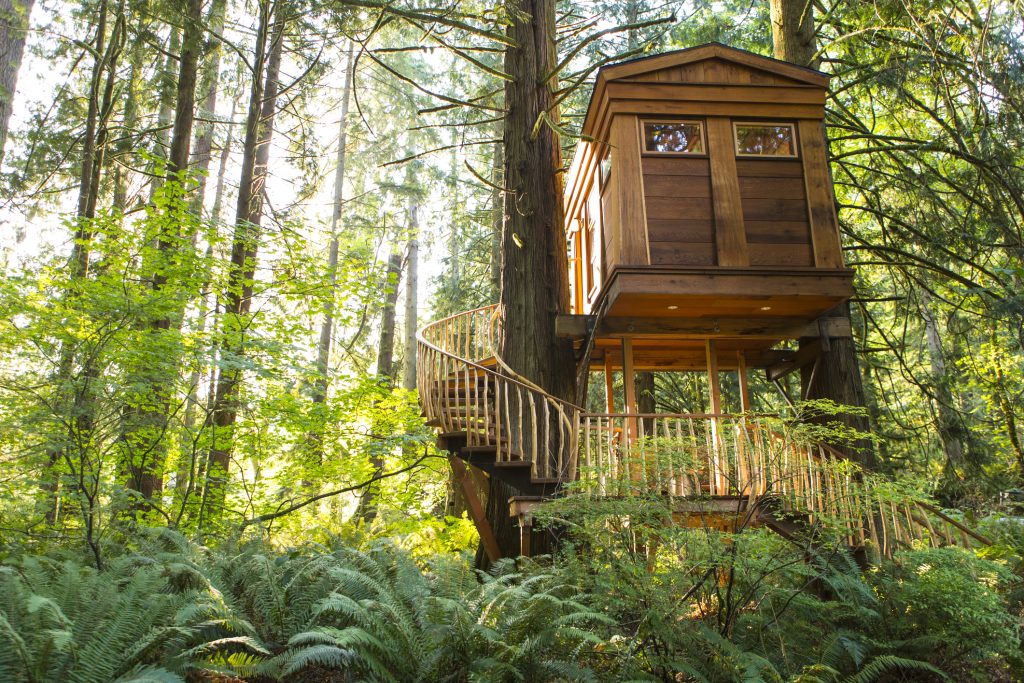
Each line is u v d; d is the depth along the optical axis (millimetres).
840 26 10859
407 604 5289
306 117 14469
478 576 7750
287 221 8531
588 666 5098
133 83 12586
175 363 7648
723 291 8273
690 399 15391
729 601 5352
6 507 6922
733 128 9016
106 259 7918
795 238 8695
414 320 18906
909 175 10062
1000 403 10734
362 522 8938
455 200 18641
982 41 8297
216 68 14680
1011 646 5441
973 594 5520
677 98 8930
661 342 10500
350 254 9008
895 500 6059
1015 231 8984
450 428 8250
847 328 9352
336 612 5242
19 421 6824
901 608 5867
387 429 9867
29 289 7285
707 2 15359
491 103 16484
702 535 5371
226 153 17562
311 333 8812
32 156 11594
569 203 12531
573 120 16547
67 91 12664
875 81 9633
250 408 8594
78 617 4309
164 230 7887
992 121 8680
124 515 7293
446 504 13203
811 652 5434
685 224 8648
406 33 14867
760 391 15344
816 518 6402
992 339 10148
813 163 8922
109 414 7074
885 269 12781
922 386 10633
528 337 9141
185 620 4199
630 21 16688
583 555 5727
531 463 7539
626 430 7324
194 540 6762
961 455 10406
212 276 8344
